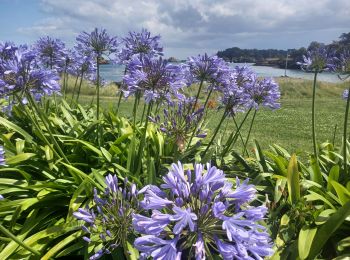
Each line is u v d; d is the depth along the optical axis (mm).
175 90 3885
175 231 1914
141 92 3936
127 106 14930
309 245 3158
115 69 6316
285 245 3365
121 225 2695
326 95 27062
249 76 4703
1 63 3846
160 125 4203
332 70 4336
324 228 3104
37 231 3664
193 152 5168
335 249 3420
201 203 2082
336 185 3551
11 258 3248
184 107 4273
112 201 2729
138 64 3742
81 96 18703
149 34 4844
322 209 3613
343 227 3551
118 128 5461
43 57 5902
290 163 3904
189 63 4273
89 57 6094
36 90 4066
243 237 1976
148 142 4910
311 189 4055
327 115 16094
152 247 2021
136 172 4055
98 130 5336
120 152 4500
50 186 3881
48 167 4508
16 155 4348
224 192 2150
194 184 2139
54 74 4023
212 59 4230
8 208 3617
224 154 4980
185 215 1955
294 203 3715
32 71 3910
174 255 1977
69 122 5793
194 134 4672
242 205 2359
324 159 4918
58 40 5875
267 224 3594
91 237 3232
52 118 5711
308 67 4488
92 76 7363
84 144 4688
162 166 4523
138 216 2084
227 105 4707
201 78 4340
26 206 3590
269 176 4340
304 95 26953
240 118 14078
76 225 3445
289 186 3814
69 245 3482
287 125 13000
